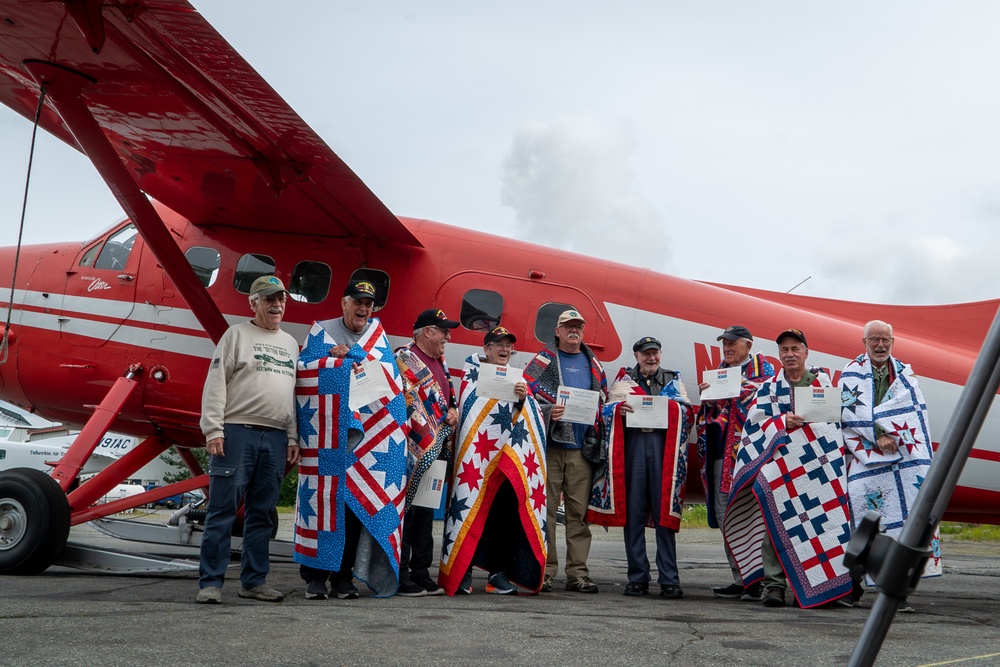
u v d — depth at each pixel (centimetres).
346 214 630
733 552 542
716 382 543
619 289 670
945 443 105
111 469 638
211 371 411
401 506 462
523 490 502
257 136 542
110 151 520
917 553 104
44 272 701
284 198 618
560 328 562
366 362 450
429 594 488
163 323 664
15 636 288
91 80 506
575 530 555
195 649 275
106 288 680
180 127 551
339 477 443
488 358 534
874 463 504
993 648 335
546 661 280
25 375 691
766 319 677
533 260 676
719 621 405
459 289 666
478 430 512
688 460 655
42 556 526
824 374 531
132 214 546
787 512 503
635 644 321
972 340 722
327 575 454
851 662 107
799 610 476
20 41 472
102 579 526
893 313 743
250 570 422
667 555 543
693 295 675
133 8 423
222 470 406
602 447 556
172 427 672
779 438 512
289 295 668
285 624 339
